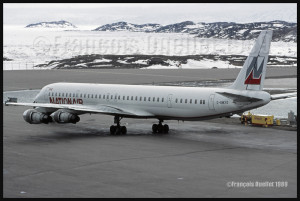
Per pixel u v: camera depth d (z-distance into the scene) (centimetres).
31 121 4494
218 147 3856
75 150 3697
